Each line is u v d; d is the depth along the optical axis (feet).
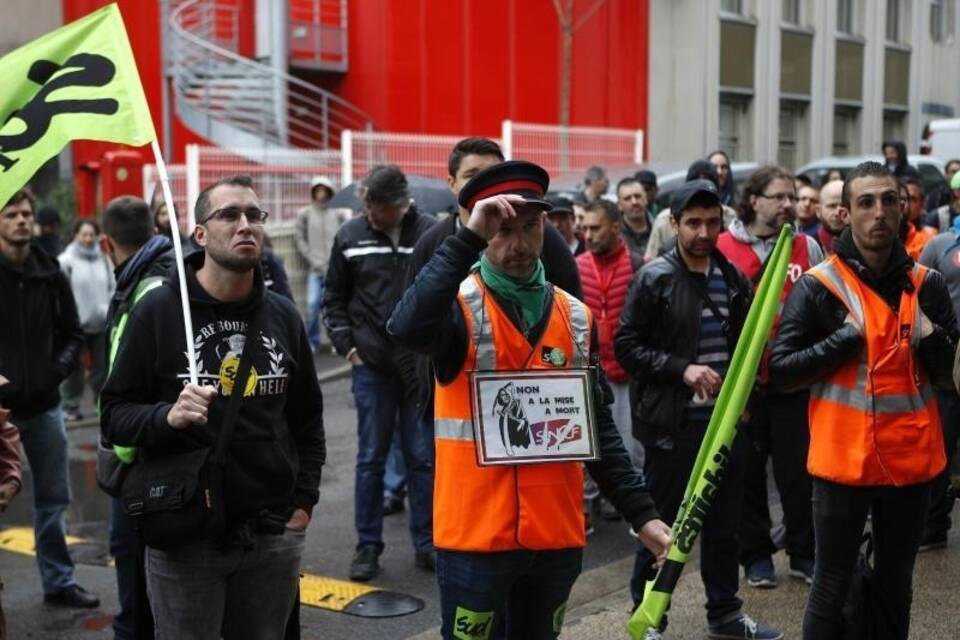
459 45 69.00
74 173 56.54
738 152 79.10
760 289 11.40
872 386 13.11
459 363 10.93
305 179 50.44
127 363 11.60
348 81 69.05
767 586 18.48
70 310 19.03
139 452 11.70
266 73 59.41
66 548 19.04
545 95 72.28
